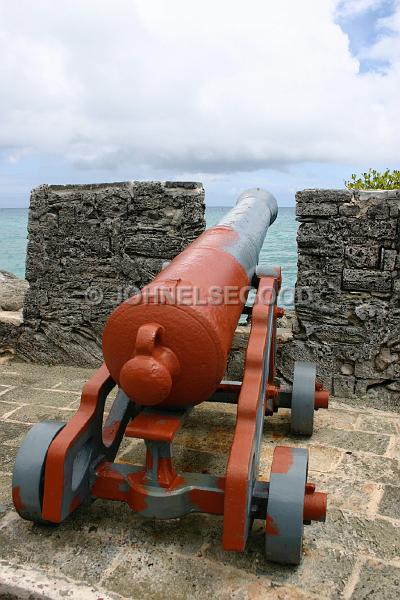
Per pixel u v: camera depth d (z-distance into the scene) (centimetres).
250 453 228
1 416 391
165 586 218
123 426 292
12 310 609
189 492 233
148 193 458
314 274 421
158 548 240
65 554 235
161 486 236
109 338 230
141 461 323
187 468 317
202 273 249
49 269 496
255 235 336
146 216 462
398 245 397
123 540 245
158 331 216
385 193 395
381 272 404
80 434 245
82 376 481
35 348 514
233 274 270
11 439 352
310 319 430
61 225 486
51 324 507
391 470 316
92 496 252
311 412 352
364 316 412
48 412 399
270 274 343
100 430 264
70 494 239
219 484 236
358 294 414
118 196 465
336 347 425
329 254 414
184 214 453
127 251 472
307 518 228
